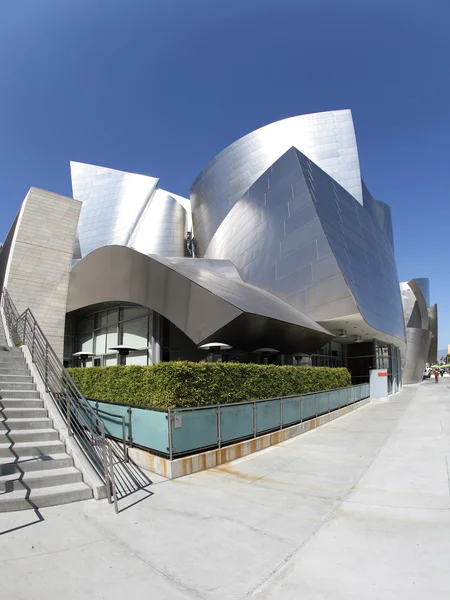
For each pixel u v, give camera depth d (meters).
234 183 35.47
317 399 13.30
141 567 3.64
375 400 22.66
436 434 10.65
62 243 20.41
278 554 3.88
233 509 5.16
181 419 7.17
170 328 16.62
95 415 6.28
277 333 14.46
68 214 20.86
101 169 42.69
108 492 5.45
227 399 8.86
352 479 6.52
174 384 7.61
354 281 18.56
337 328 19.89
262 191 23.62
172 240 41.34
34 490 5.45
